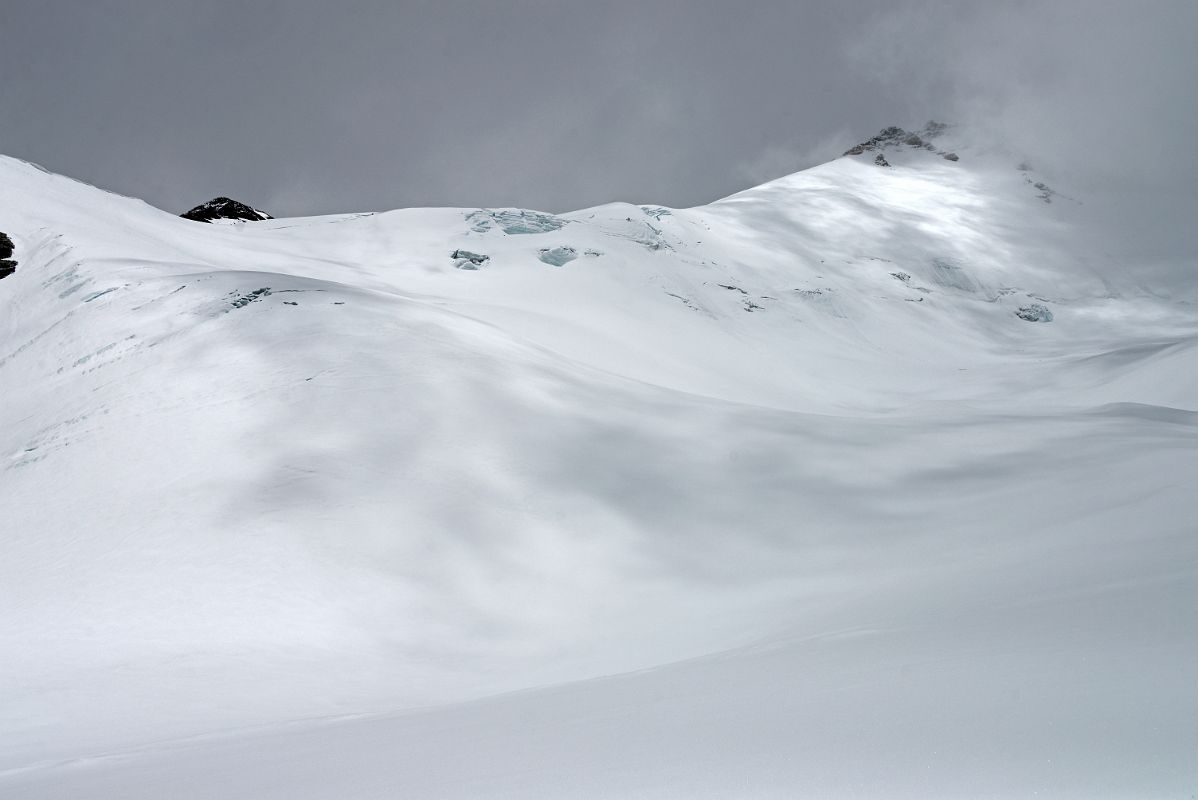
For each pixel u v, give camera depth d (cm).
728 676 916
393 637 1892
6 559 2402
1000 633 841
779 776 496
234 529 2395
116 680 1595
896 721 575
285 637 1859
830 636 1115
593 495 2622
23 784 885
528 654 1758
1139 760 432
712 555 2255
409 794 569
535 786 545
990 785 433
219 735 1120
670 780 518
